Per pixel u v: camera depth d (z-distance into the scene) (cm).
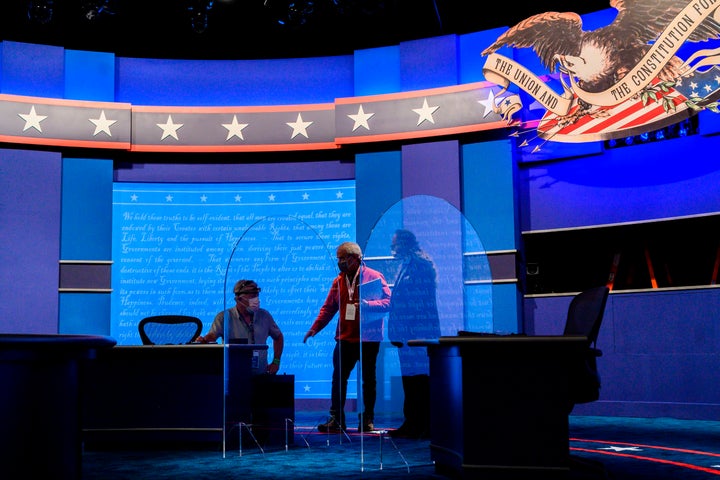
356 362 560
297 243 814
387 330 624
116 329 797
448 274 754
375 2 728
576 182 735
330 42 839
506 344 320
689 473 363
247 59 845
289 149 808
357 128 792
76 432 225
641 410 671
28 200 770
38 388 212
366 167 802
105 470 398
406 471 387
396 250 587
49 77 798
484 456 321
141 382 502
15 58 791
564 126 705
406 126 779
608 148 721
